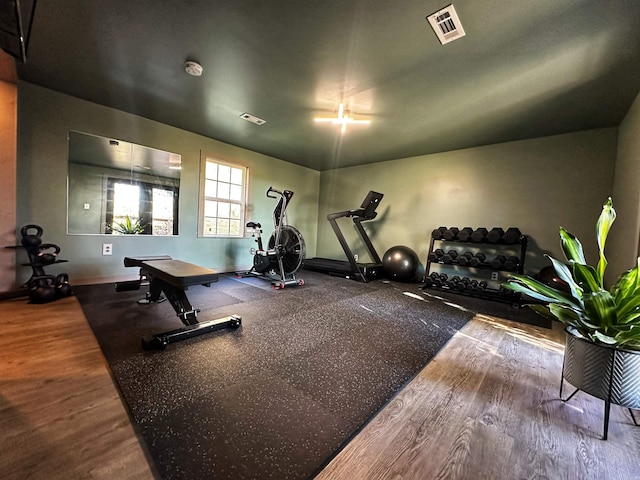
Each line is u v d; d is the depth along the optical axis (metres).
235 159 4.82
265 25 1.92
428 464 1.01
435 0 1.64
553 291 1.53
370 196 4.59
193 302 3.01
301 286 4.03
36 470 0.92
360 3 1.69
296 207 5.99
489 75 2.40
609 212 1.49
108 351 1.78
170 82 2.77
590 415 1.34
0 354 1.70
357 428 1.18
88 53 2.33
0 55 2.30
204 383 1.47
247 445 1.06
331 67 2.38
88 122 3.30
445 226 4.57
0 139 2.73
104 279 3.56
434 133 3.79
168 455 1.00
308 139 4.32
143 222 3.89
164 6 1.79
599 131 3.32
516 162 3.90
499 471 0.99
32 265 2.78
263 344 2.00
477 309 3.17
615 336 1.24
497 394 1.49
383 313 2.87
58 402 1.27
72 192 3.29
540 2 1.62
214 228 4.72
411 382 1.58
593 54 2.05
